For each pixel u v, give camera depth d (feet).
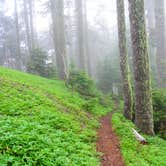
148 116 50.96
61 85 84.89
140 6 50.06
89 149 34.42
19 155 26.07
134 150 37.91
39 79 82.84
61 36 110.93
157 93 59.06
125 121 60.49
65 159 27.68
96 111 67.46
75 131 39.73
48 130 34.83
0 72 65.87
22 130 30.81
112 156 34.68
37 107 43.57
